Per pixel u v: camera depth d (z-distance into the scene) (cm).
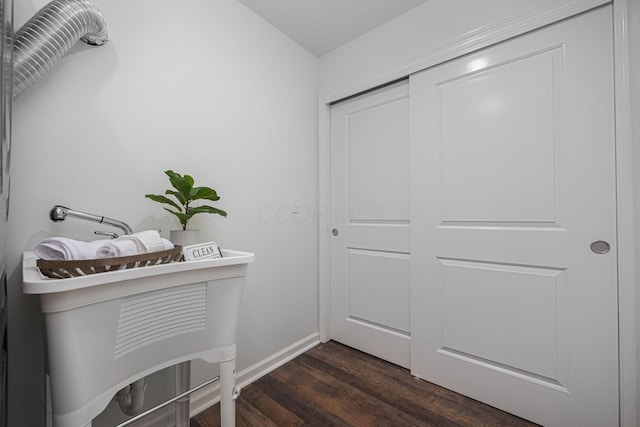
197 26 132
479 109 138
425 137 156
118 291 64
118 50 106
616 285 105
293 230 185
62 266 60
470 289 141
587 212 111
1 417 70
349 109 196
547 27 120
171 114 122
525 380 125
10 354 84
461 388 143
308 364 173
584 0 110
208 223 137
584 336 112
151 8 116
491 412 130
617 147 105
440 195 151
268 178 167
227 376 89
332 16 164
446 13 146
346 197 198
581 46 112
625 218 103
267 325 167
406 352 167
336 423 121
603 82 108
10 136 69
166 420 117
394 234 173
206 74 136
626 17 102
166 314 76
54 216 88
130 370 70
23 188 86
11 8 68
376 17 165
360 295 190
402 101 170
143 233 81
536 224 124
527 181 125
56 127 92
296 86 188
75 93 96
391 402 136
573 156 114
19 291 86
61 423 58
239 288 90
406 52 162
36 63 79
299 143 190
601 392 108
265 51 166
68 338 57
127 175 109
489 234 135
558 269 118
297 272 188
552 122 119
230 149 146
